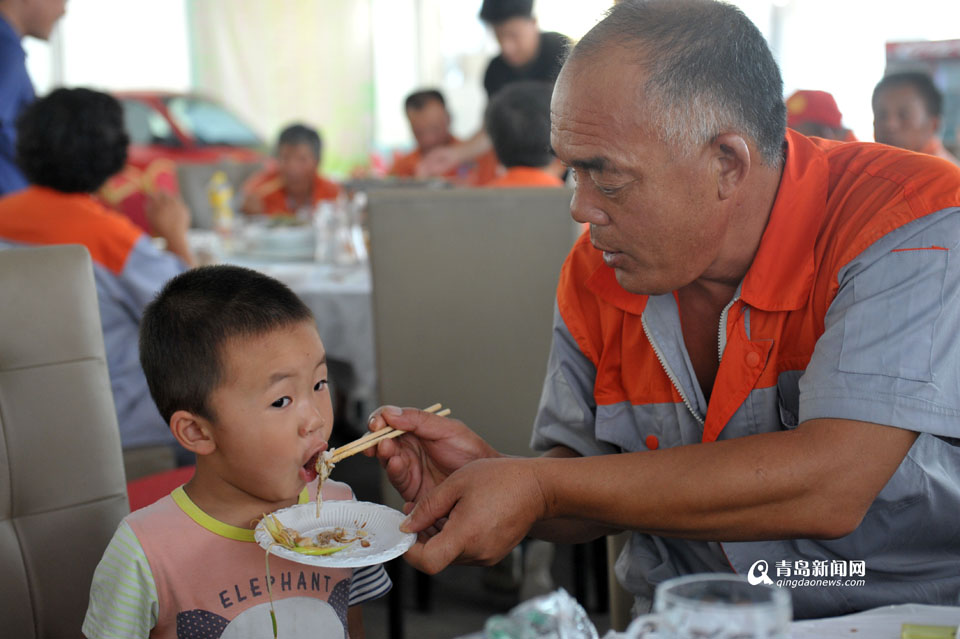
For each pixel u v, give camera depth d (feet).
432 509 3.14
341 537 3.19
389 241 6.51
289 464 3.38
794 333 3.56
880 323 3.14
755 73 3.22
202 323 3.30
